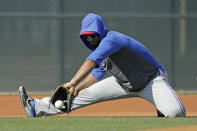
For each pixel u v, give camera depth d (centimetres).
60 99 2352
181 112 2314
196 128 1877
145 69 2308
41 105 2334
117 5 4719
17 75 4734
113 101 3828
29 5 4688
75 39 4719
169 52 4809
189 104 3744
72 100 2373
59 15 4697
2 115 3123
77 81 2231
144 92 2352
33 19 4703
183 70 4812
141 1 4747
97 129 1842
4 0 4672
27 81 4744
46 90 4744
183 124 2002
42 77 4741
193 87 4850
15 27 4700
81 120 2111
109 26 4728
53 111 2341
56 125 1956
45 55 4738
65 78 4731
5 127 1914
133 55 2264
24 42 4719
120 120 2116
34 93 4706
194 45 4831
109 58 2292
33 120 2111
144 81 2323
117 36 2214
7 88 4728
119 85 2370
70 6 4703
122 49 2234
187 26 4806
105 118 2214
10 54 4722
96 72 2420
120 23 4728
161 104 2311
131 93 2372
